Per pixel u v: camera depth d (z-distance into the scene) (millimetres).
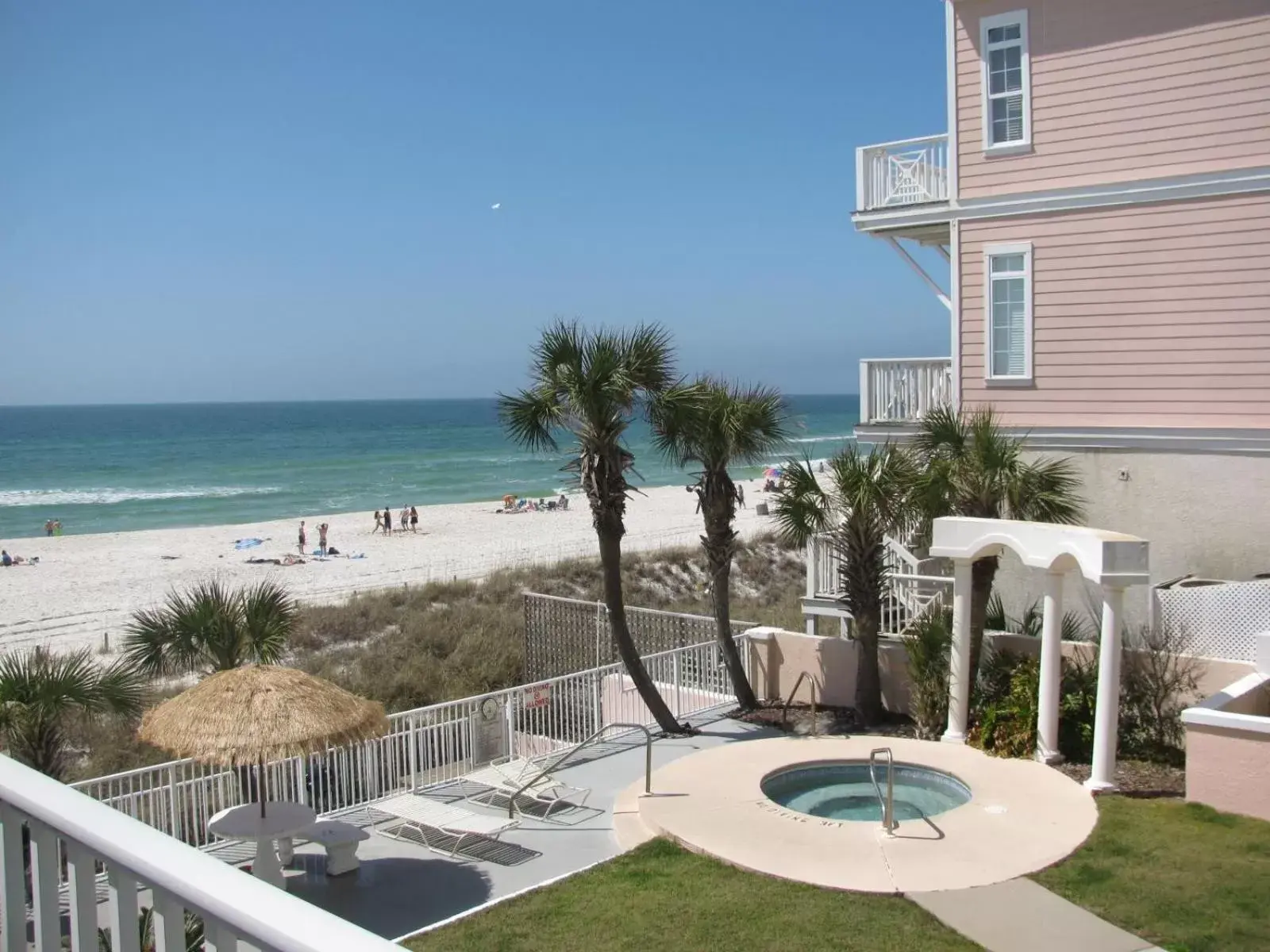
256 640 12727
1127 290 15328
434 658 26266
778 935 7734
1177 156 14828
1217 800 10047
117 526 62969
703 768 11539
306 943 1866
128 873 2418
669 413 13938
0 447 131125
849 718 14383
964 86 16500
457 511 65562
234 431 169125
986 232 16469
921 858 8961
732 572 39062
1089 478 15766
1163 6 14789
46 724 11391
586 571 37250
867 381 18016
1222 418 14703
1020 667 12594
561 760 11602
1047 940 7543
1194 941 7480
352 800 11977
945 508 13133
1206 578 14836
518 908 8453
